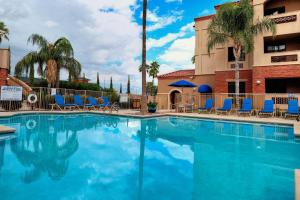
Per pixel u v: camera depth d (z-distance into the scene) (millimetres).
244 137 7863
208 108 15367
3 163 4488
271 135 8305
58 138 7168
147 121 12141
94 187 3371
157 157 5141
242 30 14820
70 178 3734
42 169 4176
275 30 14352
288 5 16094
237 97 15031
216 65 18359
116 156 5164
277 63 14641
